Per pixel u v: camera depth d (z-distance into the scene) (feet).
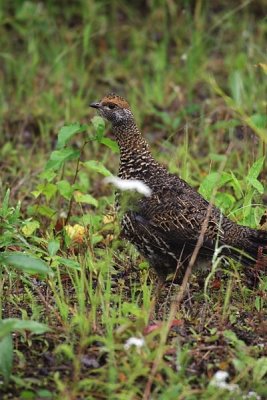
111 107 35.09
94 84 59.26
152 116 53.42
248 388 26.45
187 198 33.12
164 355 27.66
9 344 26.32
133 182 28.66
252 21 65.16
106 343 26.76
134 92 55.36
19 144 50.06
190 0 66.64
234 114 49.83
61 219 38.52
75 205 41.34
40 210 38.42
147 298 30.40
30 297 31.27
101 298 29.73
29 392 25.68
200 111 53.11
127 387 26.02
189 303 31.68
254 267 31.63
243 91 51.60
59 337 29.01
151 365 26.61
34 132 52.42
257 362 26.94
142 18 67.92
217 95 55.42
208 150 48.78
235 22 65.31
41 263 27.81
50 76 58.44
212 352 28.32
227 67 59.88
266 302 31.99
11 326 25.57
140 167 34.40
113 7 66.59
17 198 43.11
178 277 33.68
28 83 56.75
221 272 34.53
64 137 36.35
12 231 34.17
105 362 27.73
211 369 27.32
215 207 33.35
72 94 57.21
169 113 53.98
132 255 36.11
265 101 51.65
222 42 63.41
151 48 63.98
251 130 46.96
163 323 27.40
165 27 61.36
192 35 59.52
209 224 32.37
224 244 32.09
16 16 63.16
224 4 68.08
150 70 61.11
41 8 64.90
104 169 35.65
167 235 32.60
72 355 26.55
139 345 26.40
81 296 29.73
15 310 31.63
